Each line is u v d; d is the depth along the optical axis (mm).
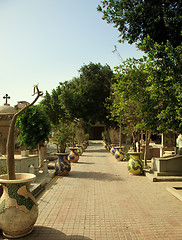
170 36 8336
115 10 8805
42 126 10695
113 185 8586
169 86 5859
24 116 10703
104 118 31688
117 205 6152
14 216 3939
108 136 31391
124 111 13445
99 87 31094
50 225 4738
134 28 8852
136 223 4918
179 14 8109
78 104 28109
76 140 28422
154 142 33219
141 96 8648
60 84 31406
